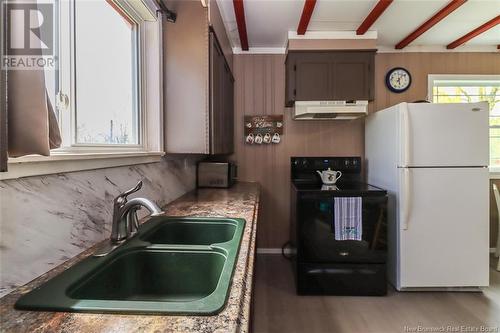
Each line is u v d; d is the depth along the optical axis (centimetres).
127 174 142
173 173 212
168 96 186
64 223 94
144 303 67
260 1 239
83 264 91
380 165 295
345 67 303
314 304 241
